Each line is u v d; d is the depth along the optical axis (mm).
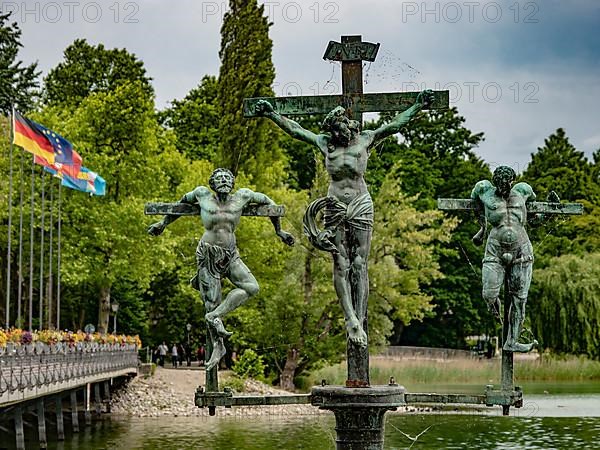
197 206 12883
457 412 46688
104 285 56250
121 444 37156
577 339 68875
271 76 64438
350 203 12242
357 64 12672
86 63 70062
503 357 12609
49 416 47312
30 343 32156
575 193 94438
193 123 77812
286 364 57312
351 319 12023
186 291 57469
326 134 12609
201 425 43906
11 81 72500
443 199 13109
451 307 82625
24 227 57219
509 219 12719
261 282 56562
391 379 12195
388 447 34844
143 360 71812
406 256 58938
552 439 36781
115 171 55906
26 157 55969
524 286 12664
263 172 63719
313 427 42812
